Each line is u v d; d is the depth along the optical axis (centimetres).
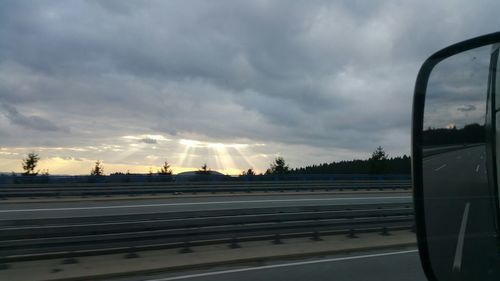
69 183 2408
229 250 1124
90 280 875
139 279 892
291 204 2275
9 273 880
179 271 957
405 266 1013
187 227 1120
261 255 1075
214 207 2083
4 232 923
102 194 2452
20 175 2323
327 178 3350
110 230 1020
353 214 1380
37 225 959
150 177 2661
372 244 1248
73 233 987
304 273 943
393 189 3544
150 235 1065
